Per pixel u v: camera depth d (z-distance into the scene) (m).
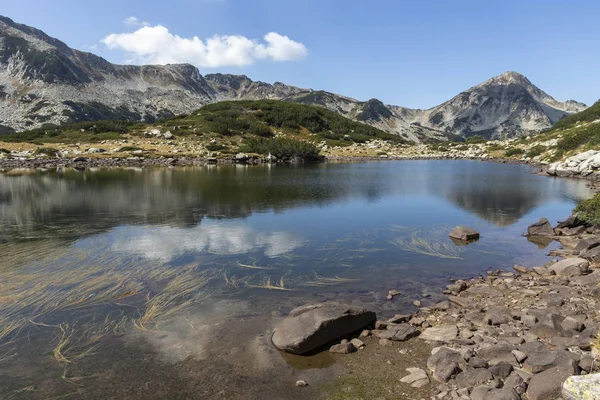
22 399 6.46
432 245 16.94
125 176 48.59
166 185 39.16
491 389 6.16
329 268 13.66
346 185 40.41
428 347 8.16
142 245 16.48
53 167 61.81
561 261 13.27
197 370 7.33
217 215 23.58
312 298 10.91
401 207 27.06
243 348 8.14
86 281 11.97
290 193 33.91
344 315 8.62
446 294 11.33
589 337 7.67
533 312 9.15
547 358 6.86
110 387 6.81
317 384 6.91
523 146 97.50
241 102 150.00
